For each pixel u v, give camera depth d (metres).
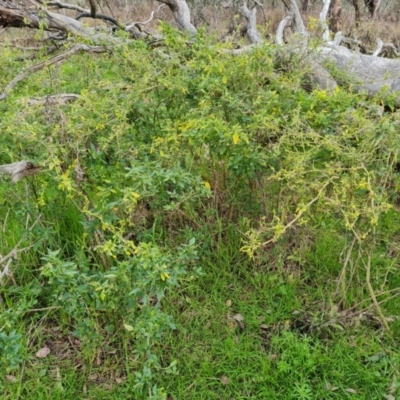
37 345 2.46
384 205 2.03
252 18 5.60
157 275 1.83
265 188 2.90
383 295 2.65
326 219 2.93
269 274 2.80
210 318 2.58
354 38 5.97
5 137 2.54
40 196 2.55
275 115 2.47
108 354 2.39
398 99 3.52
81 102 2.65
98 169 2.54
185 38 3.09
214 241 2.91
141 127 2.78
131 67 3.12
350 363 2.29
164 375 2.28
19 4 4.76
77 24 4.41
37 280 2.65
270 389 2.21
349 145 2.18
